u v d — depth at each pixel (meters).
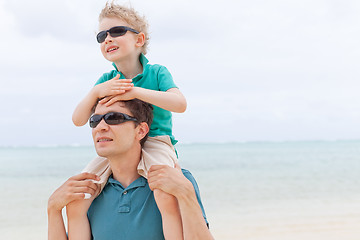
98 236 2.11
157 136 2.36
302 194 14.22
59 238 2.14
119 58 2.52
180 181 2.03
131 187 2.15
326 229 8.30
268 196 13.84
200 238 1.98
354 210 10.56
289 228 8.52
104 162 2.27
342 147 75.06
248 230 8.48
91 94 2.21
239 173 23.05
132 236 2.06
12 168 28.23
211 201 12.87
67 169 27.39
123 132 2.06
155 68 2.57
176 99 2.27
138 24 2.58
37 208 12.06
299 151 56.62
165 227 2.04
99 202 2.19
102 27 2.53
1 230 9.24
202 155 44.84
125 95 2.11
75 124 2.32
